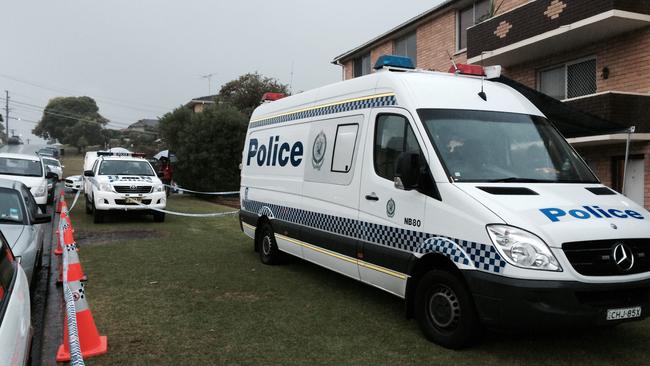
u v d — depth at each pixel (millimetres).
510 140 5223
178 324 5320
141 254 9070
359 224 5773
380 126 5648
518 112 5590
